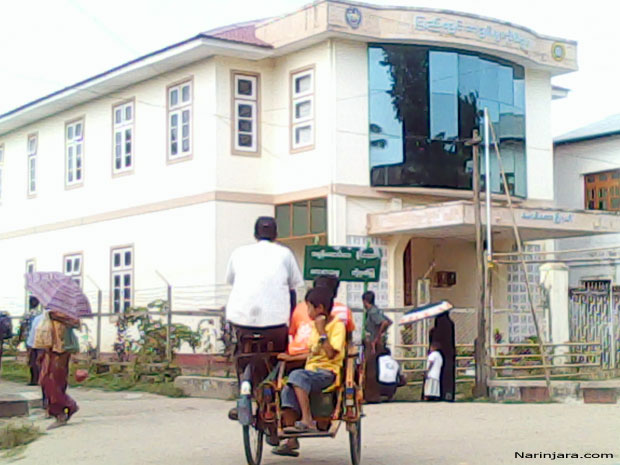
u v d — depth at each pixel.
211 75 22.33
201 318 22.03
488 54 23.28
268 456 9.62
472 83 22.91
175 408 14.89
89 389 18.19
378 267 15.49
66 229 27.80
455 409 14.08
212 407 15.03
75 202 27.47
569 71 25.23
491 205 20.45
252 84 22.72
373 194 21.91
